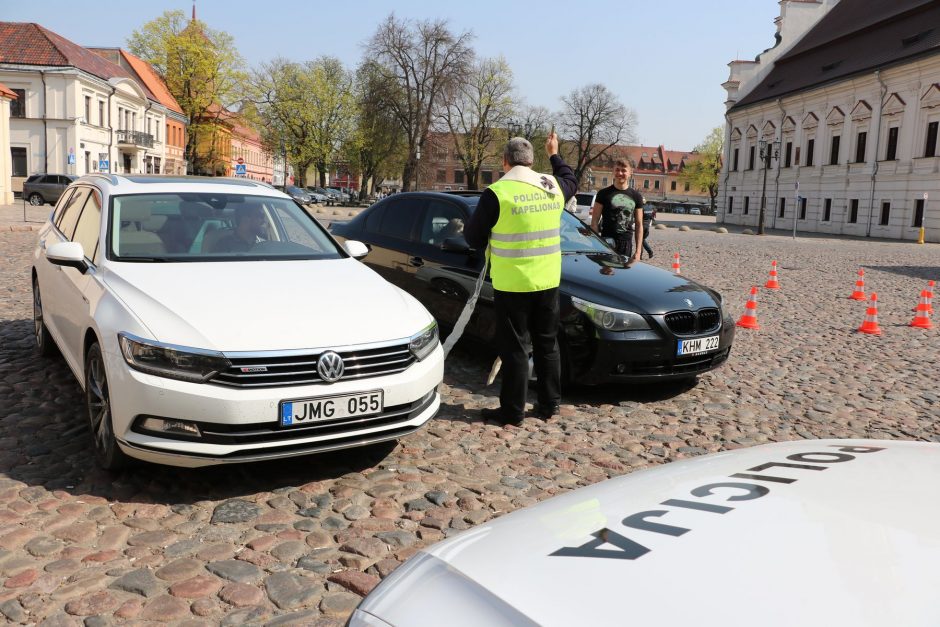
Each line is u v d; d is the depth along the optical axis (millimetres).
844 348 8406
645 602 1207
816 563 1256
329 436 3760
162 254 4609
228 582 2986
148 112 61781
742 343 8523
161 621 2711
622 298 5598
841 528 1372
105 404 3861
